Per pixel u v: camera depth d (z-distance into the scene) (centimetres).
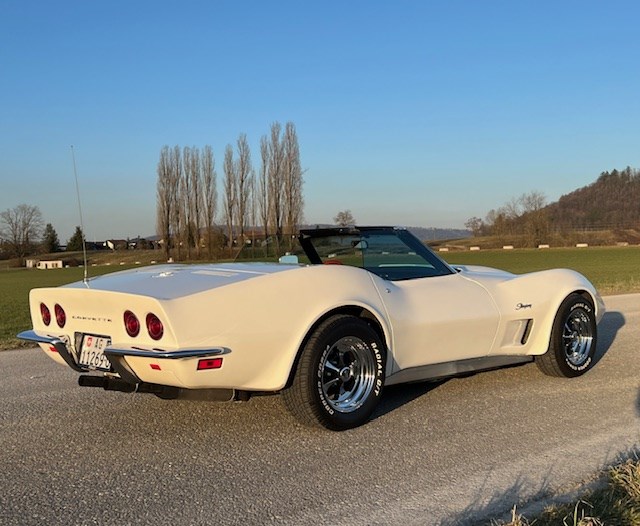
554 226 9188
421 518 286
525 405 473
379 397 425
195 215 6706
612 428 414
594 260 4478
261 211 5969
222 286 372
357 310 420
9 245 9944
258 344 373
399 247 486
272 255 525
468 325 474
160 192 6756
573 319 551
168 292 367
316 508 299
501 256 5625
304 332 388
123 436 411
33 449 389
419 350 451
